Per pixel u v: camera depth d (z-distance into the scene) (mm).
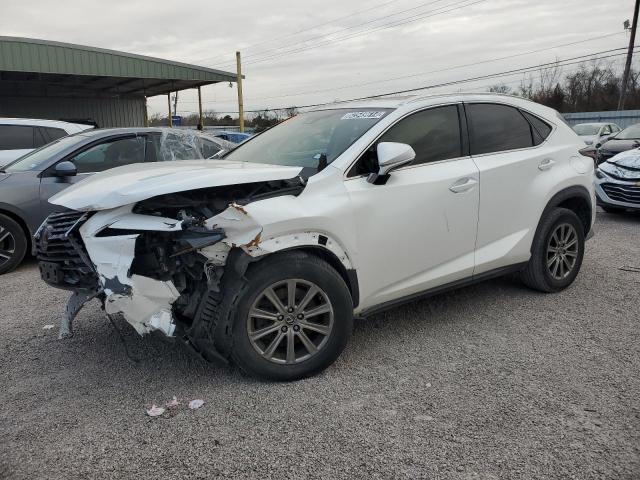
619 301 4879
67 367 3717
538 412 3053
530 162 4652
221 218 3090
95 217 3215
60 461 2684
